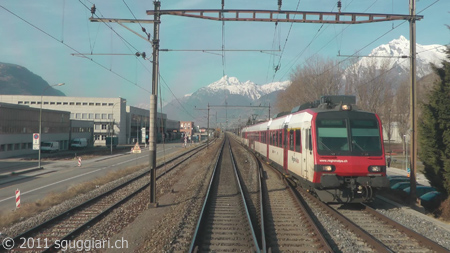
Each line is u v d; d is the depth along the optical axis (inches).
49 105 3122.5
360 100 1581.0
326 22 480.7
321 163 422.0
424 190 616.4
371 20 480.4
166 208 473.1
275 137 774.5
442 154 477.1
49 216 437.1
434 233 325.1
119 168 1121.4
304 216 388.2
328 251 270.1
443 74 491.5
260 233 324.8
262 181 685.9
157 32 482.6
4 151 1592.0
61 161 1457.9
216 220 384.5
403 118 1798.7
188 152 1916.8
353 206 454.3
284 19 477.7
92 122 2856.8
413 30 493.4
